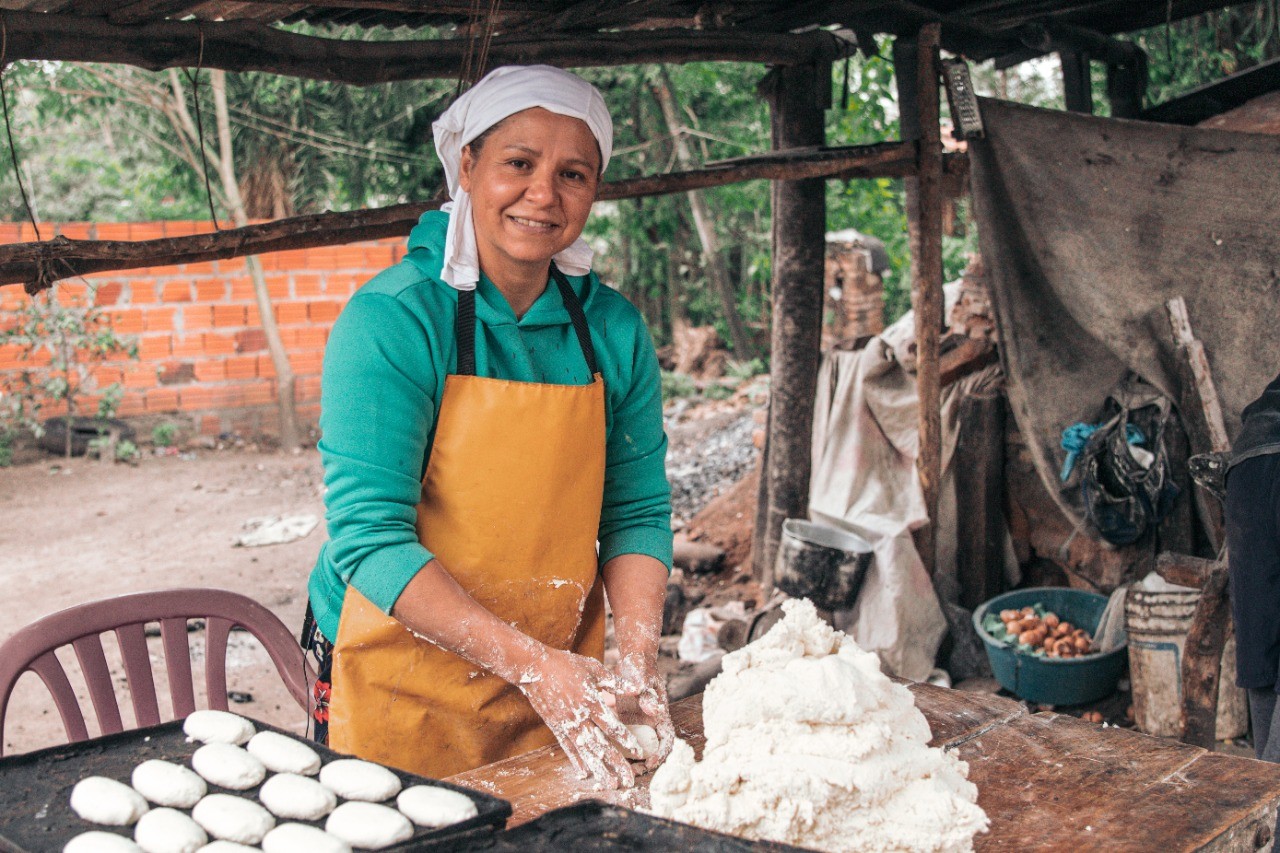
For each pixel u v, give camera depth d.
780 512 5.05
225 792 1.66
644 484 2.32
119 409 9.92
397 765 2.10
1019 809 1.70
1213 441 4.12
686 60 4.05
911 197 5.02
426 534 2.04
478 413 1.98
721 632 4.79
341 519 1.92
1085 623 4.58
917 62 4.42
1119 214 4.19
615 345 2.21
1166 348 4.21
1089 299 4.25
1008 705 2.10
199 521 7.82
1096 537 4.39
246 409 10.30
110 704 2.37
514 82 1.91
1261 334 4.07
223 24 2.96
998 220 4.28
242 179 11.35
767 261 11.82
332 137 10.98
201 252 3.01
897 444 4.80
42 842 1.50
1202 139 4.07
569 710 1.85
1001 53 5.11
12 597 6.28
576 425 2.04
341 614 2.07
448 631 1.89
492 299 2.04
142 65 2.85
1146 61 5.57
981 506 4.83
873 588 4.52
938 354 4.46
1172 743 1.92
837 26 4.70
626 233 12.24
